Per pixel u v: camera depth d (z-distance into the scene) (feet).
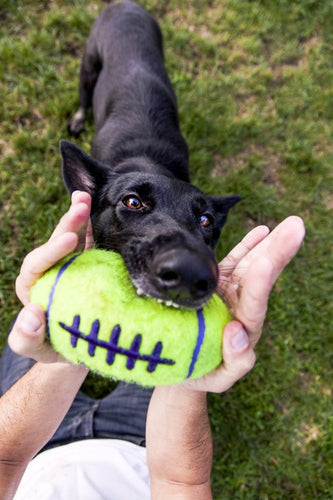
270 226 3.12
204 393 1.37
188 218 1.54
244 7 3.73
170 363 0.98
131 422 2.02
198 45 3.47
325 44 3.86
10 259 2.56
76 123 2.98
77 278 1.01
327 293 2.94
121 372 0.97
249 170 3.22
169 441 1.43
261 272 0.94
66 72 3.14
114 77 2.62
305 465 2.48
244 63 3.57
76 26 3.28
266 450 2.47
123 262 1.14
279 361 2.67
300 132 3.44
